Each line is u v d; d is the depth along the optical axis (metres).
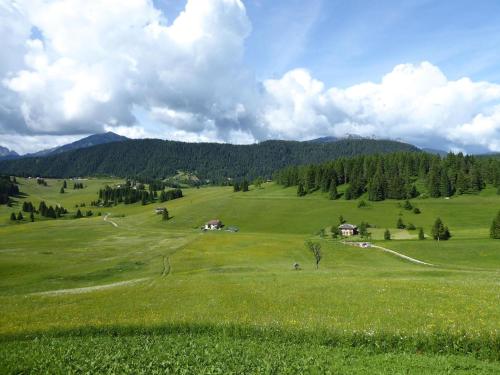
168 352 20.86
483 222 166.50
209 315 28.84
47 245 124.81
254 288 40.50
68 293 45.28
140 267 86.69
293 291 37.41
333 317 26.73
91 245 124.69
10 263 85.75
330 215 193.62
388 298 32.03
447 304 29.25
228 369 18.33
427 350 20.38
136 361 19.58
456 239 123.50
